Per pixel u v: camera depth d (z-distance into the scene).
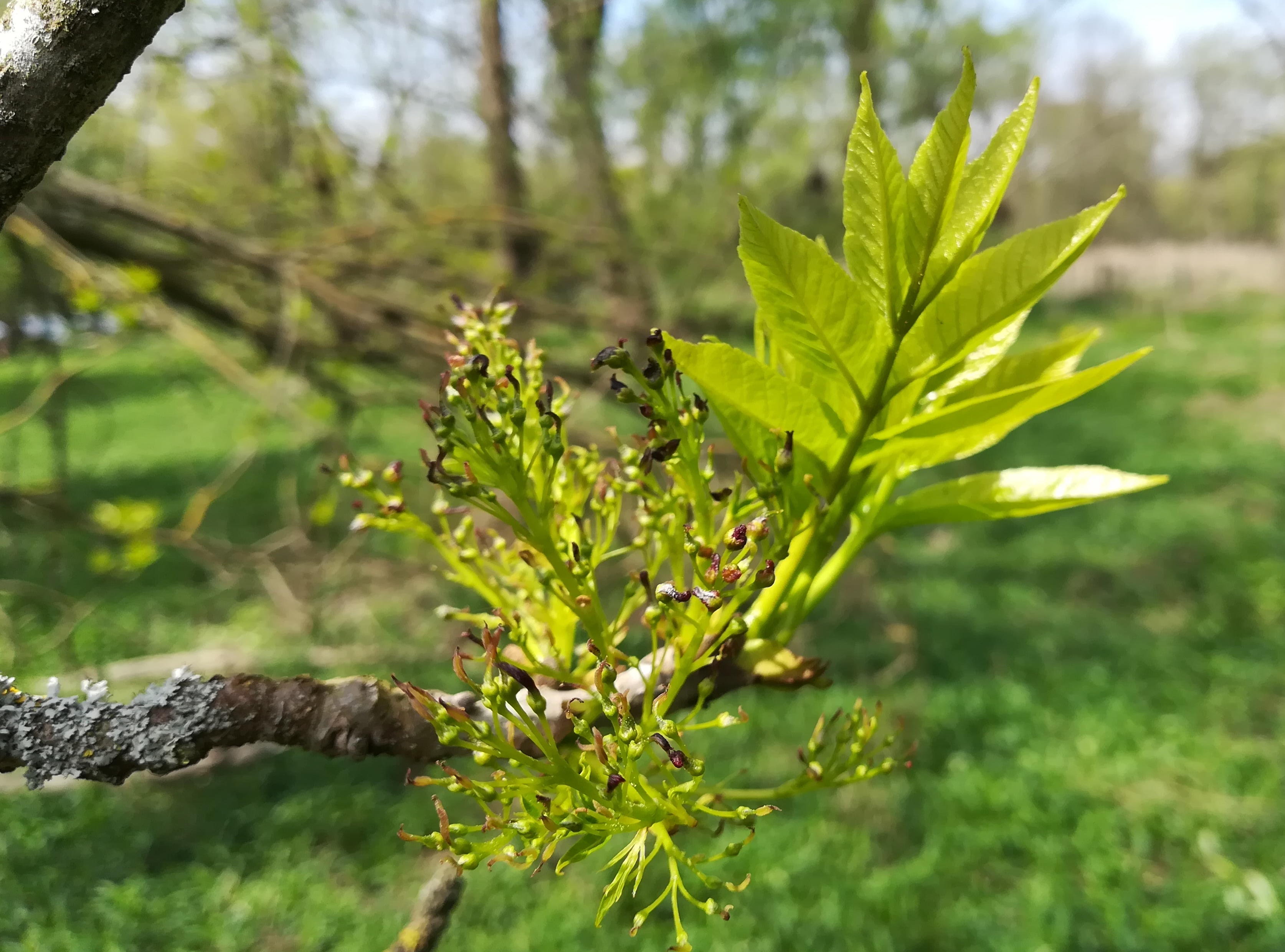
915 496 0.84
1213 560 6.78
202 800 4.25
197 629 5.59
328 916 3.61
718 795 0.81
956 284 0.71
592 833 0.64
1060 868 3.76
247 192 4.21
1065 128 12.30
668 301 4.88
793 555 0.80
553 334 4.97
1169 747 4.51
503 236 4.45
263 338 4.06
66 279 3.42
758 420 0.74
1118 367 0.66
